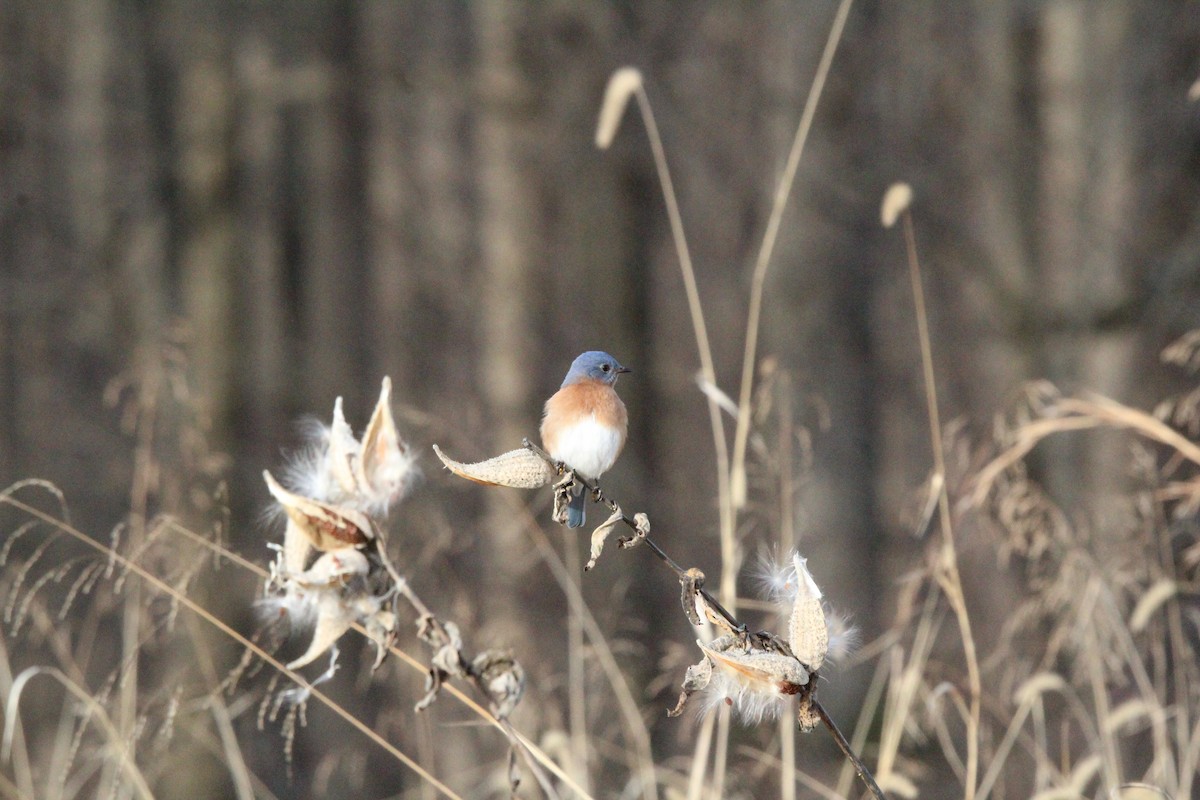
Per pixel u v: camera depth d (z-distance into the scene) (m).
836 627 3.06
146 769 5.62
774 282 14.07
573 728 6.53
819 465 12.95
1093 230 13.50
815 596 2.86
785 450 7.00
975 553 9.39
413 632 8.60
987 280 13.81
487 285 14.28
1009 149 14.05
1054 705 7.65
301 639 10.73
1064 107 13.91
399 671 8.69
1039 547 7.05
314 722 10.41
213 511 7.80
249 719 10.09
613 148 14.50
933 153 14.45
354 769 10.05
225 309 14.40
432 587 8.84
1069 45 13.91
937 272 14.14
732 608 5.77
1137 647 7.25
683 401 14.27
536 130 14.38
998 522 7.35
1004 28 14.23
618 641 7.52
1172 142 13.62
